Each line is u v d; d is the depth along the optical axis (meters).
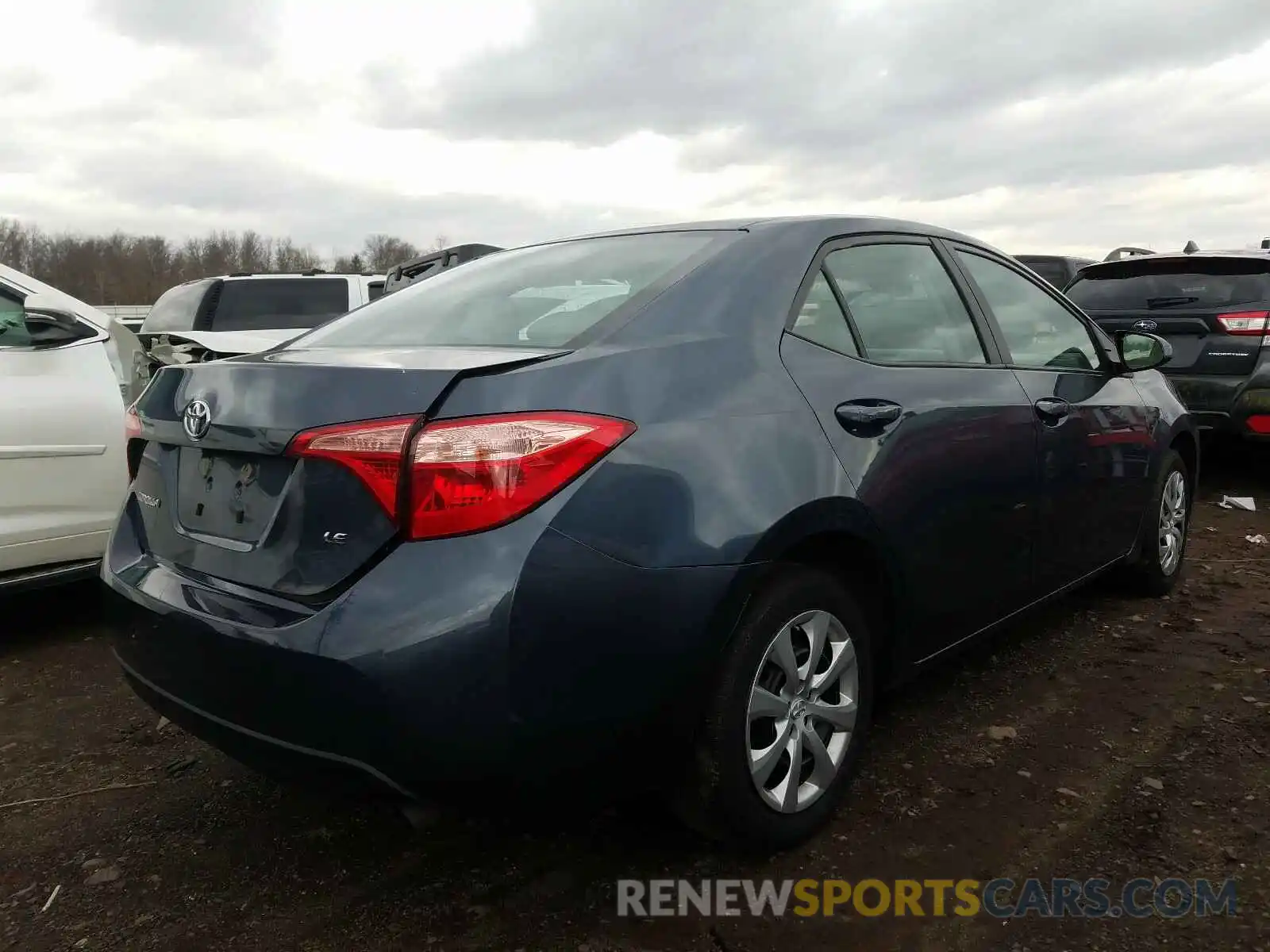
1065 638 4.03
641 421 2.11
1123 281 7.37
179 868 2.50
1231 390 6.69
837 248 2.85
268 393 2.12
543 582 1.90
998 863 2.44
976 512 2.96
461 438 1.90
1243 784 2.79
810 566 2.45
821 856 2.48
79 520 4.19
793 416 2.40
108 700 3.62
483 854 2.53
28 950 2.18
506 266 3.12
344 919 2.27
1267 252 7.02
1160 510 4.35
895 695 3.48
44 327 4.20
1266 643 3.91
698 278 2.50
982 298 3.38
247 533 2.16
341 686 1.88
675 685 2.10
